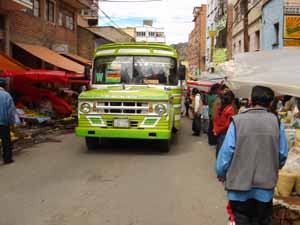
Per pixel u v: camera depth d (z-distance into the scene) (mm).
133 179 4754
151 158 6070
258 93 2523
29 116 8883
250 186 2389
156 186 4457
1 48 10789
